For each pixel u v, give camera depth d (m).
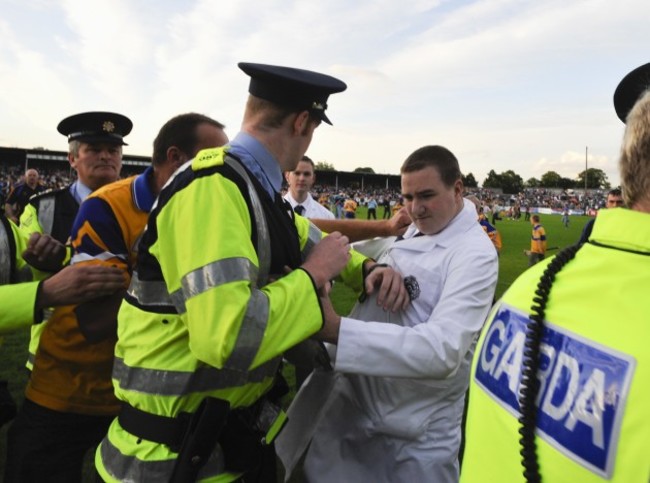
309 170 5.56
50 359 2.35
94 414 2.37
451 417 2.01
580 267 0.86
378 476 1.95
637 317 0.74
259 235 1.41
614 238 0.83
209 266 1.25
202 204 1.32
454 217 2.01
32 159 60.50
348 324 1.60
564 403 0.77
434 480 1.95
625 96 1.14
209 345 1.23
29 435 2.35
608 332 0.75
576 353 0.78
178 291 1.36
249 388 1.49
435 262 1.93
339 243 1.55
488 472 0.89
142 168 50.22
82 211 2.18
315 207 5.75
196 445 1.36
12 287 1.84
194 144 2.15
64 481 2.37
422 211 1.97
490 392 0.94
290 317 1.33
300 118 1.56
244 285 1.26
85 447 2.42
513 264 13.66
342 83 1.62
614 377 0.72
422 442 1.94
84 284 1.87
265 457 1.68
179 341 1.42
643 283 0.76
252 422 1.54
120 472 1.43
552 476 0.76
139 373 1.45
